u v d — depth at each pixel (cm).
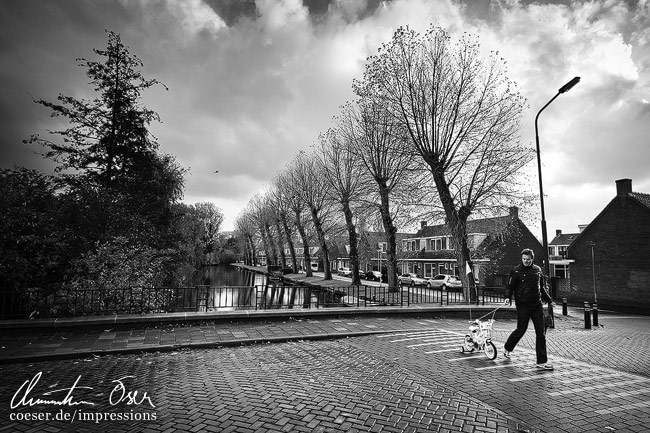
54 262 1214
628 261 3020
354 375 625
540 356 682
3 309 970
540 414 470
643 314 2697
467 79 2150
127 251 1413
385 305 1502
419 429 418
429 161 2211
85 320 944
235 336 931
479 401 507
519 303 716
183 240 2452
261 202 7381
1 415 458
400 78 2233
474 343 789
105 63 1909
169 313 1063
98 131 1917
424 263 5391
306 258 5319
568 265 3494
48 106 1730
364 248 5412
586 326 1414
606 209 3192
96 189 1548
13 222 1149
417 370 658
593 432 424
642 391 569
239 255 12044
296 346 868
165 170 2428
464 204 2256
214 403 493
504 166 2145
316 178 4359
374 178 2948
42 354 734
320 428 418
